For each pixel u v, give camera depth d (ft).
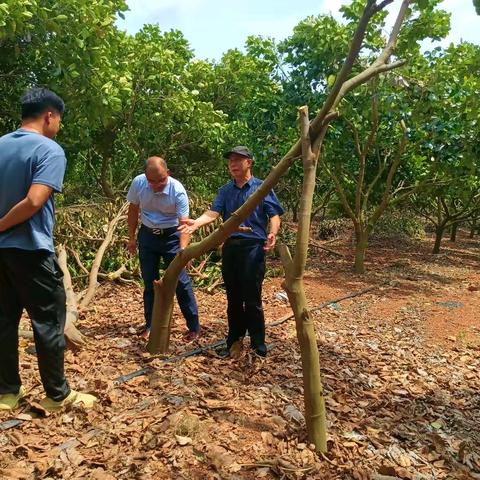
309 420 10.16
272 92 34.78
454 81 29.01
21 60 24.12
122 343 15.16
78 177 41.24
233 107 44.52
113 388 11.73
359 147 32.30
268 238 13.78
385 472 9.84
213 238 12.46
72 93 23.02
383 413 12.67
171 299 14.08
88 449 9.38
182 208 15.16
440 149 31.07
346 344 18.13
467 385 15.52
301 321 9.96
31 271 9.51
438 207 45.29
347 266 35.73
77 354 13.88
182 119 37.14
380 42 29.17
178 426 10.16
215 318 19.42
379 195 38.17
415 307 24.93
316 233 51.01
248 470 9.21
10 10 18.38
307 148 9.73
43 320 9.89
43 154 9.29
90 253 24.08
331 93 9.80
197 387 12.28
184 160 41.24
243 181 14.26
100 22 22.07
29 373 12.12
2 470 8.45
